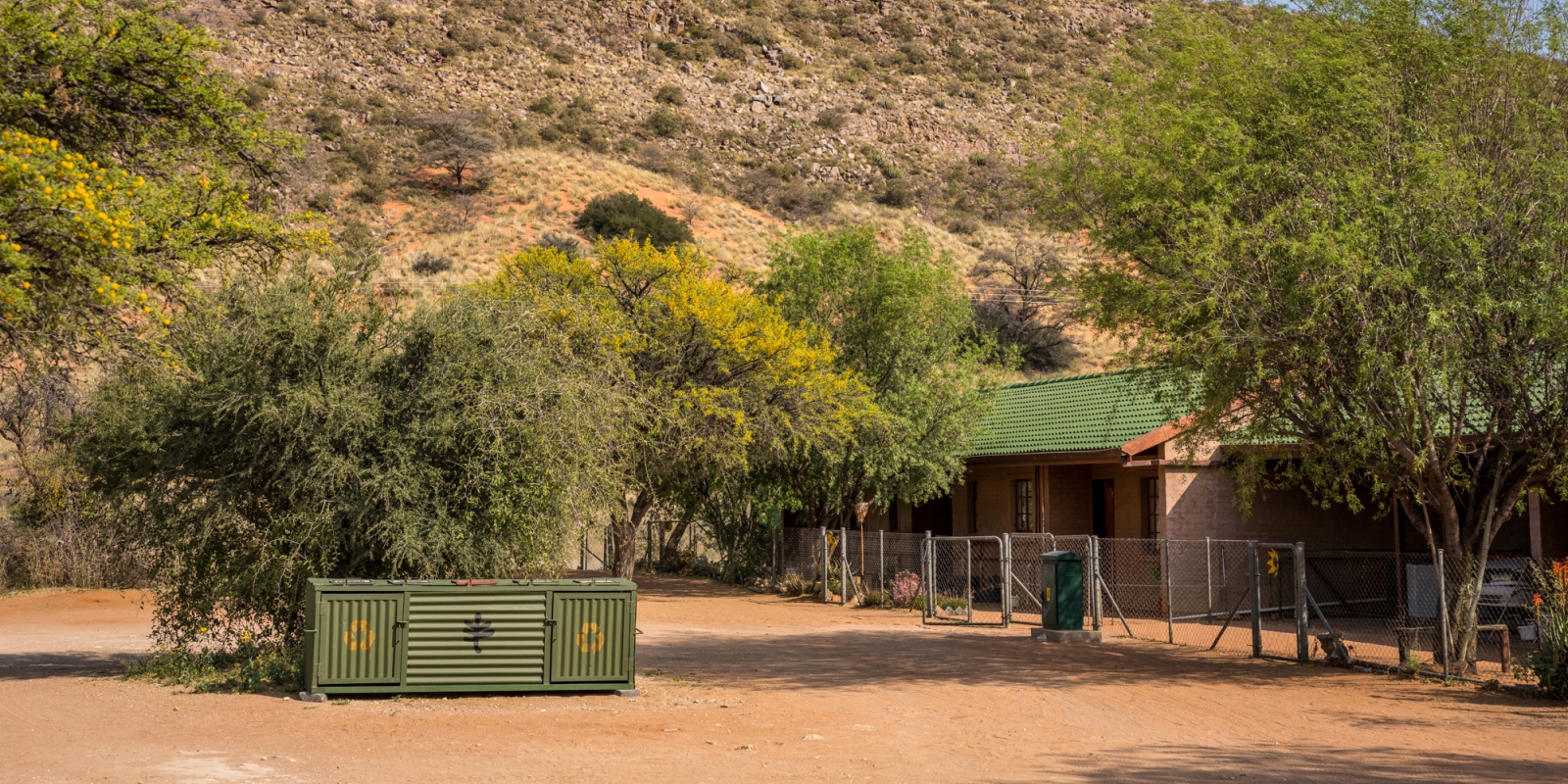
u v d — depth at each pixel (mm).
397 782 7949
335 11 91938
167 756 8984
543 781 8016
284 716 10906
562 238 57406
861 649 17047
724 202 73062
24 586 29406
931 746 9586
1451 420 13188
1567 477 13414
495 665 12133
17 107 10781
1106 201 14641
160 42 11883
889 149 93750
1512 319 12703
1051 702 12086
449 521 13539
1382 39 13820
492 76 89312
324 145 69625
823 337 27172
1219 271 12523
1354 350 12719
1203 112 13812
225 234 12164
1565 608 13180
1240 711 11445
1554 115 13234
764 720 10867
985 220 80438
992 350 30469
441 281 50031
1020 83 111500
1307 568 22250
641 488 25812
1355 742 9773
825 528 27438
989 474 28094
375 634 11945
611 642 12461
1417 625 18516
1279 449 18266
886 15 120062
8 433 29828
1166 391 16109
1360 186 12430
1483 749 9445
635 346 23406
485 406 13547
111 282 9648
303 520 13352
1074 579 18219
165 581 14766
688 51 104062
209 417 13602
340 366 13664
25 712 11438
